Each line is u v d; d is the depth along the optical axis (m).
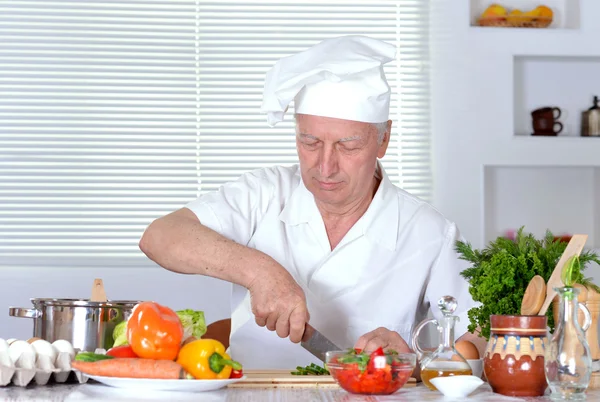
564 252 1.61
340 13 4.53
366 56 2.00
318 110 2.01
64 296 4.29
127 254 4.36
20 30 4.43
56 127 4.41
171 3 4.50
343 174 2.09
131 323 1.57
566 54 4.34
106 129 4.42
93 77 4.45
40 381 1.60
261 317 1.86
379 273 2.33
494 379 1.55
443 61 4.38
